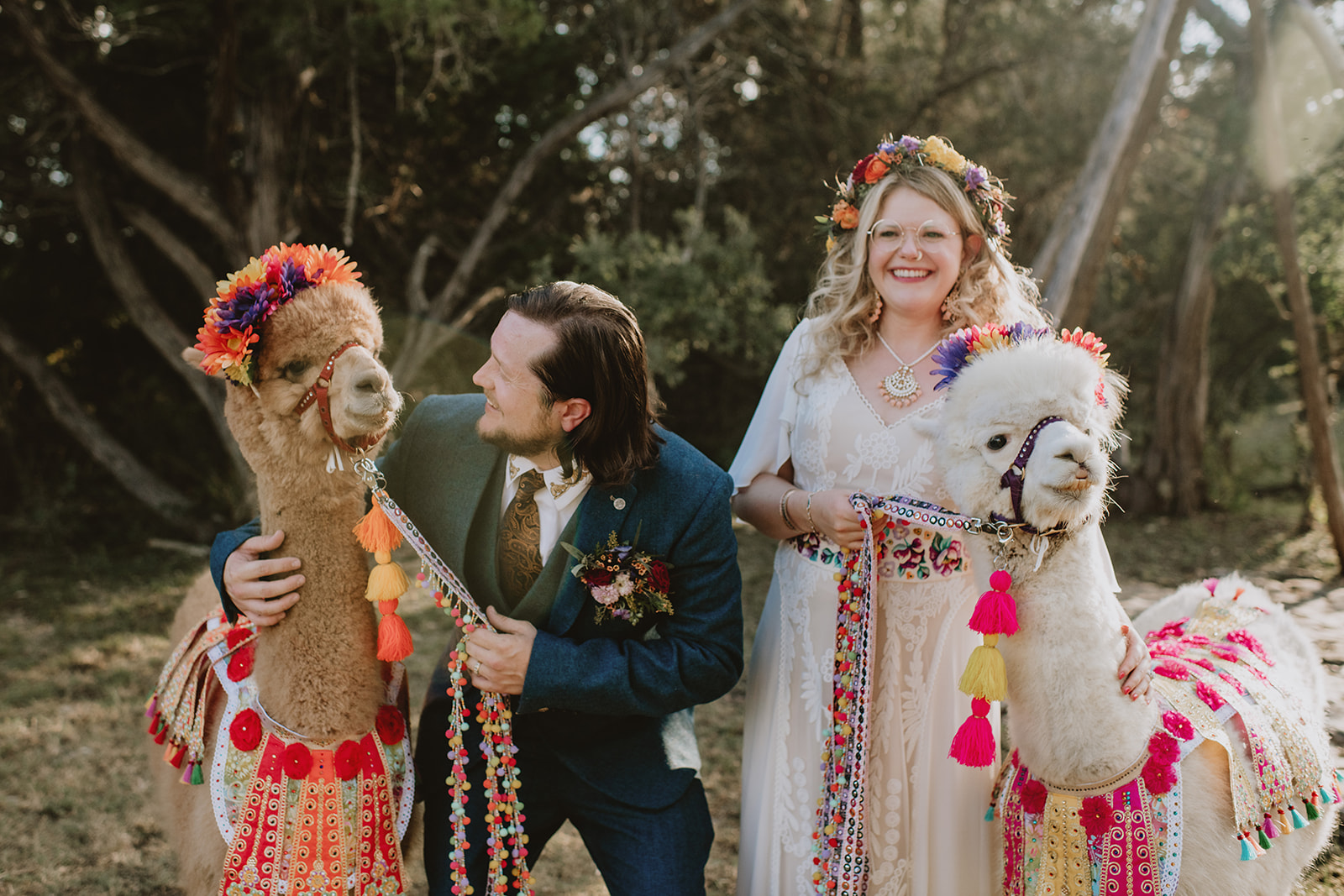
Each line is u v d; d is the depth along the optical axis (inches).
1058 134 442.6
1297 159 371.2
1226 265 390.3
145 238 370.9
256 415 68.7
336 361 65.7
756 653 93.3
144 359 393.7
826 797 82.5
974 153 471.2
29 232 368.8
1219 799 72.2
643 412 75.9
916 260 84.5
